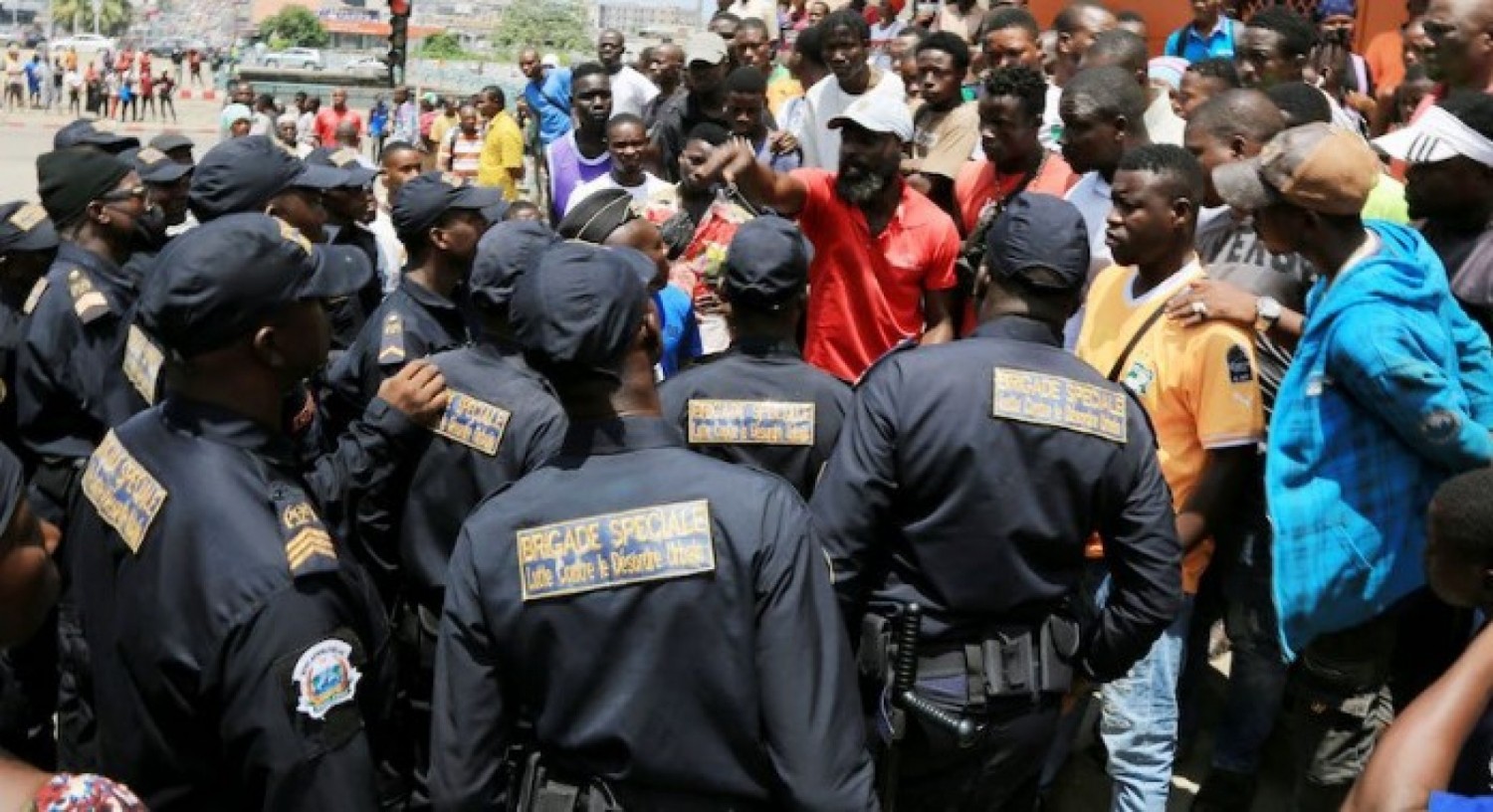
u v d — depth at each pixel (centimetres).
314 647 234
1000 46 772
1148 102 621
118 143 613
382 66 4112
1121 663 331
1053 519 317
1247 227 453
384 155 852
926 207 542
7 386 511
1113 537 329
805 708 246
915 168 652
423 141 2344
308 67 4578
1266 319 404
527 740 261
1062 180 570
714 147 586
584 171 874
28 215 507
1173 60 740
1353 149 355
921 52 660
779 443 377
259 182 511
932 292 545
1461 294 406
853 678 255
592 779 251
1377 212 480
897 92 779
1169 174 399
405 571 373
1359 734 376
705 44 855
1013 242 323
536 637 251
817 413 379
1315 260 369
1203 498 395
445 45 6556
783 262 378
